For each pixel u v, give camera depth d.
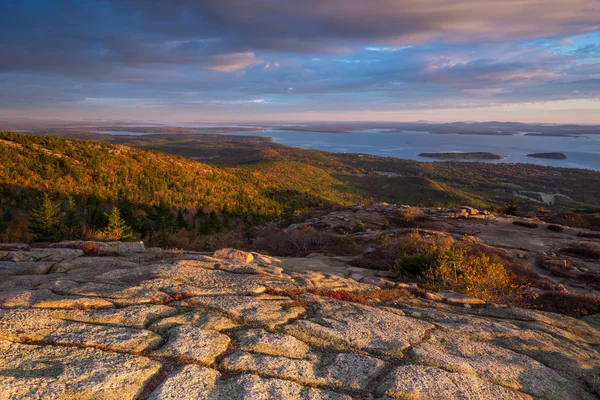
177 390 3.95
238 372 4.50
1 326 4.93
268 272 10.04
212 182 108.25
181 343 5.00
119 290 6.98
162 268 8.88
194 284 7.82
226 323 5.90
